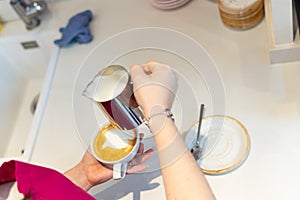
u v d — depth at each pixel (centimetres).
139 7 127
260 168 87
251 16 106
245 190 86
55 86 117
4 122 133
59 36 130
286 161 87
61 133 107
